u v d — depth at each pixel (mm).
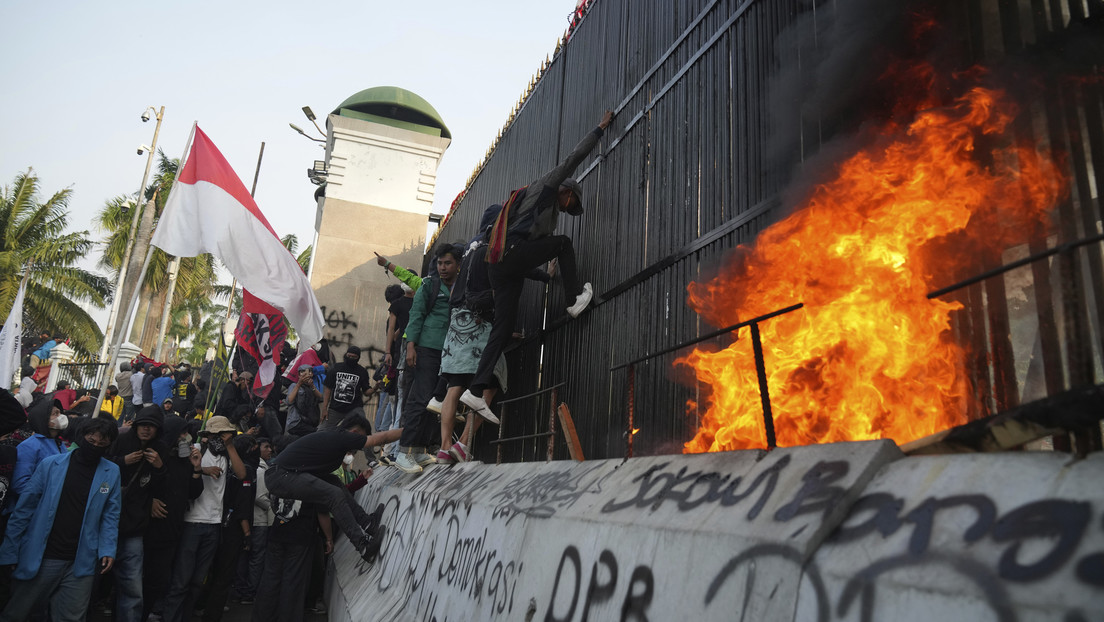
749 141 3494
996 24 2330
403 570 4945
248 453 7531
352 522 6148
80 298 33375
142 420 6035
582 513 2467
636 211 4668
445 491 4734
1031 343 2078
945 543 1188
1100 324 1908
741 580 1521
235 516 7242
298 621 6355
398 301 8711
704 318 3602
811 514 1497
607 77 5605
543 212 5000
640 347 4230
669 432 3762
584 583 2188
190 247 7750
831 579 1301
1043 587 985
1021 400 2080
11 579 5184
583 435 4848
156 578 6387
